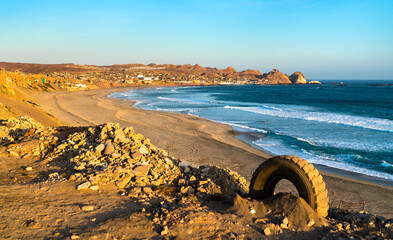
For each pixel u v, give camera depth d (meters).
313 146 26.36
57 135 10.87
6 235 4.19
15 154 9.29
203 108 63.12
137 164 7.82
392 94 127.56
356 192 15.31
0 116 20.70
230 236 4.60
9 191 6.09
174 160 9.30
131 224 4.77
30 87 94.62
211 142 27.52
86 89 141.38
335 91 162.00
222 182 7.78
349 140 28.92
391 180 17.42
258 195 6.53
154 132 31.88
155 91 153.38
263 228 4.99
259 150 24.83
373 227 5.15
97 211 5.32
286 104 78.75
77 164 7.74
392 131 33.47
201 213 5.28
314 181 5.44
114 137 9.27
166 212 5.27
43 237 4.22
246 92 153.88
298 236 4.77
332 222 5.29
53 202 5.62
